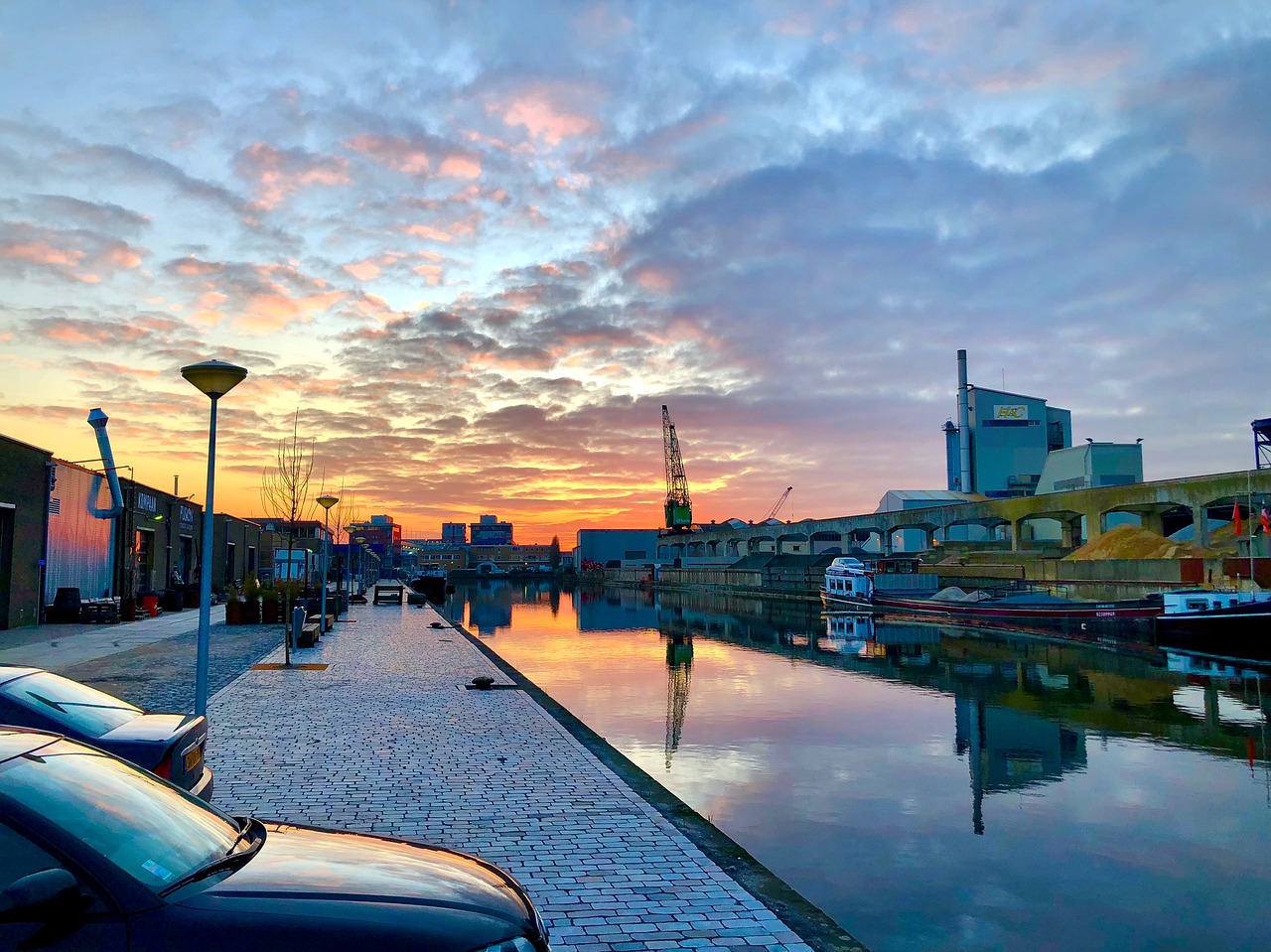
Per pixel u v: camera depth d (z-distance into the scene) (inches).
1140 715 840.3
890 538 3695.9
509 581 6850.4
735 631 1908.2
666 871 267.6
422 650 952.9
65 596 1184.8
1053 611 1910.7
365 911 126.0
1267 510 2085.4
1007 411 4579.2
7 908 106.0
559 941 215.0
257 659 829.8
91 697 270.2
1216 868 399.9
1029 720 810.2
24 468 1101.7
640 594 4202.8
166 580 1669.5
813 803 502.3
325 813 321.4
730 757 625.6
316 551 2792.8
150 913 116.0
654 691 980.6
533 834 303.1
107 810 135.1
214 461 402.6
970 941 317.1
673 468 6102.4
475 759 418.9
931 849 422.3
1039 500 2797.7
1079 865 401.7
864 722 787.4
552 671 1170.6
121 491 1327.5
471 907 135.4
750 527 4953.3
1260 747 692.7
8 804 120.3
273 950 116.1
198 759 269.7
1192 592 1625.2
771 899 244.7
